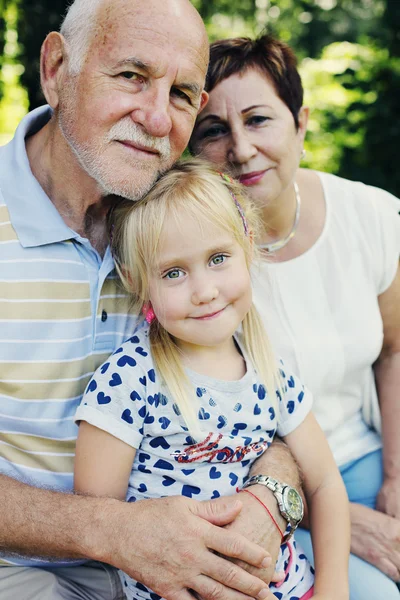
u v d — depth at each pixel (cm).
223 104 220
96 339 196
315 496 205
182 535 165
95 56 178
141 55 176
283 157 223
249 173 222
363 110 595
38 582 189
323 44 876
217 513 171
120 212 194
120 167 184
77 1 184
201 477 184
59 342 189
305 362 231
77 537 169
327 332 235
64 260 191
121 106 179
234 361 198
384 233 246
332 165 617
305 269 237
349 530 202
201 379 188
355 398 248
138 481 185
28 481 190
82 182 193
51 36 187
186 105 190
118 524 168
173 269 184
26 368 185
